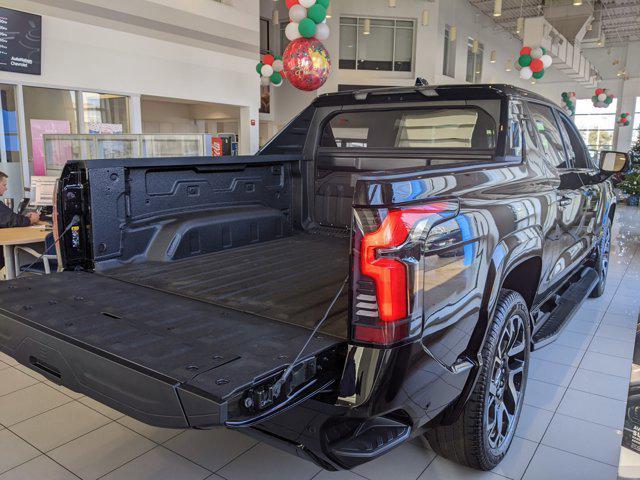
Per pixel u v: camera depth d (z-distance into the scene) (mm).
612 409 2498
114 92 8523
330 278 2098
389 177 1297
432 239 1353
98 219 2041
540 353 3209
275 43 16062
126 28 8594
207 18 10148
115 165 2078
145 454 2121
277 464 2049
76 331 1448
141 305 1691
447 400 1527
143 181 2223
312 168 3051
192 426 1120
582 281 3629
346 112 2891
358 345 1284
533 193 2164
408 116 2730
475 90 2293
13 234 4141
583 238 3275
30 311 1607
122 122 8859
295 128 3004
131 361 1246
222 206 2629
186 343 1364
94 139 4918
